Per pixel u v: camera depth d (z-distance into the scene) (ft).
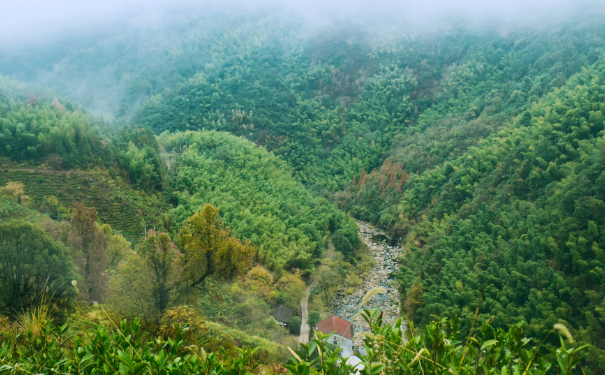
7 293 63.36
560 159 152.46
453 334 15.16
